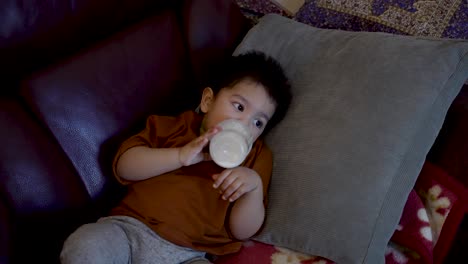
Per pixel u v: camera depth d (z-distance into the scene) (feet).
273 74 3.50
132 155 3.22
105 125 3.39
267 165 3.39
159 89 3.75
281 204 3.24
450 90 3.13
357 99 3.18
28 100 3.12
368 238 2.93
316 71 3.54
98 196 3.35
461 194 3.15
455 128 3.36
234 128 3.08
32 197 2.95
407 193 3.02
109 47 3.52
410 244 3.11
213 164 3.36
